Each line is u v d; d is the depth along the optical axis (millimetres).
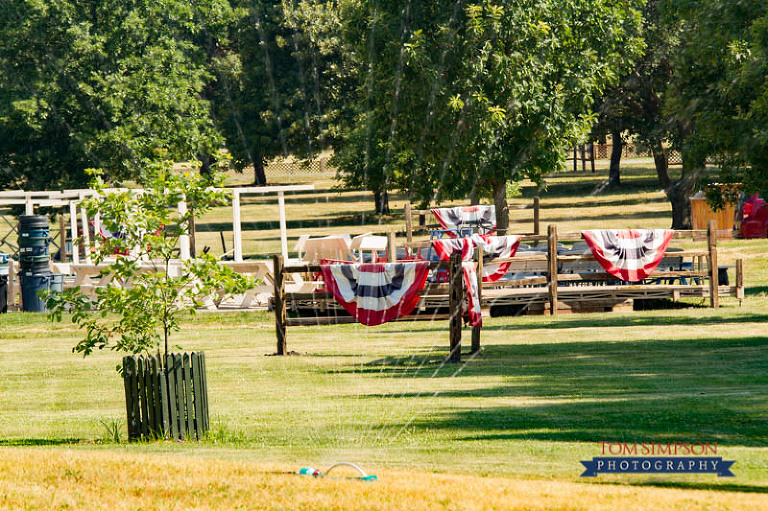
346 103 117875
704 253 46906
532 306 46625
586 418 20531
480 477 15453
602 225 89000
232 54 133250
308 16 117000
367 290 34406
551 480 15164
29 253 51781
